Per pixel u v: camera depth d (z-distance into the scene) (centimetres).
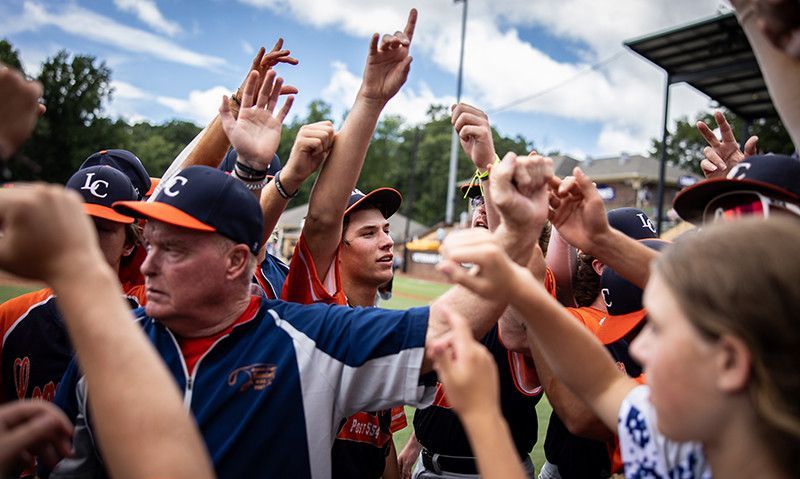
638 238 232
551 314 119
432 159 7888
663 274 96
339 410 158
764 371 83
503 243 140
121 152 305
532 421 251
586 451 239
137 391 82
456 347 105
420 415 260
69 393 157
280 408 151
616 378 132
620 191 4369
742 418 89
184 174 160
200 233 151
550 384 184
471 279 112
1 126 90
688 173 4584
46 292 229
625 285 190
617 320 193
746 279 84
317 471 152
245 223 158
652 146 5597
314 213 203
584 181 158
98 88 4281
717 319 86
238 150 194
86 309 83
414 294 2331
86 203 224
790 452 87
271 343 158
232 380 151
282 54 226
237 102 232
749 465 90
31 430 99
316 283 206
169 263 151
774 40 103
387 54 191
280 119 203
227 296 157
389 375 153
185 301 151
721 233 92
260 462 146
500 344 235
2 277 1338
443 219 7406
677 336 91
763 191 140
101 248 230
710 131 244
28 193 82
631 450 123
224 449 144
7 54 2638
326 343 158
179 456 82
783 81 111
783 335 82
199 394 150
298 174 201
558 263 253
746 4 119
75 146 4141
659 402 95
